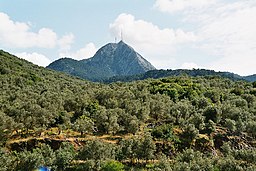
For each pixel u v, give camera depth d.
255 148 96.50
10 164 65.75
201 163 72.88
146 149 78.12
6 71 169.88
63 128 89.31
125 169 73.38
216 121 107.38
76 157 73.75
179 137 93.69
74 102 105.56
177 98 137.25
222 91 155.88
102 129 94.62
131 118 95.44
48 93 120.12
